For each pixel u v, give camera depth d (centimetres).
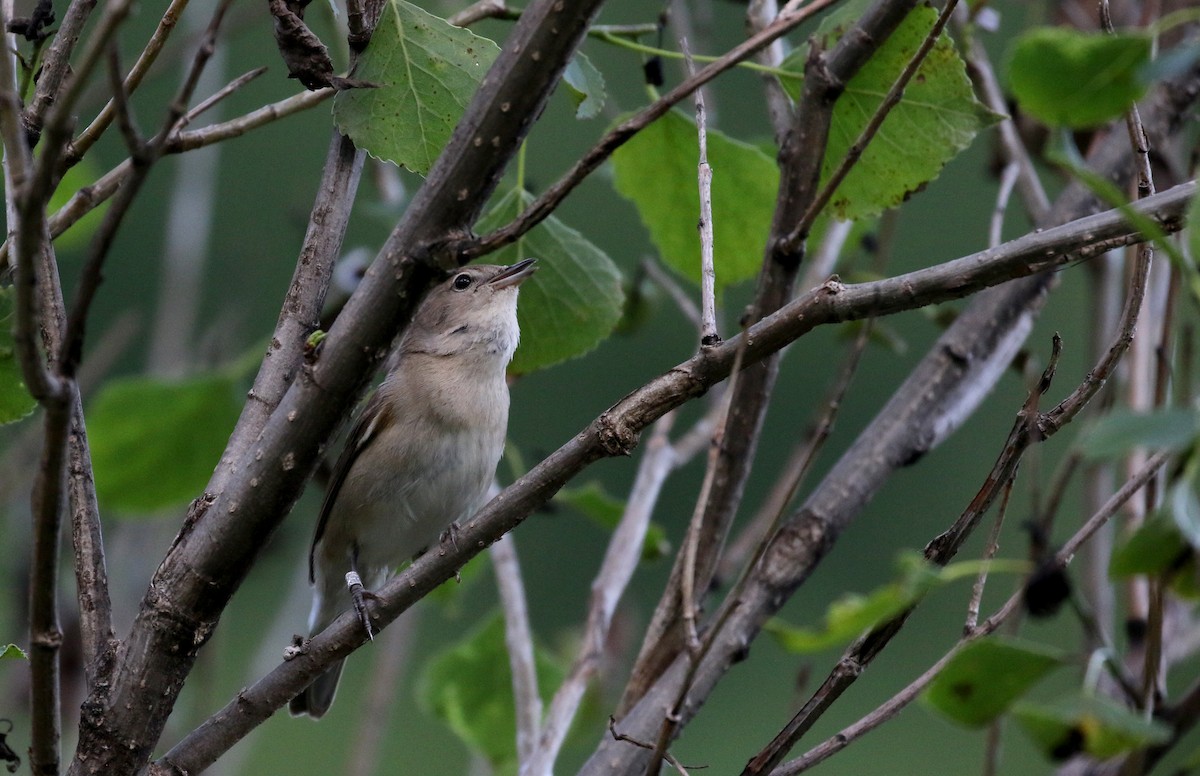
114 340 1143
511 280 900
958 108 758
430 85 672
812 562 749
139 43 1859
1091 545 804
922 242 1928
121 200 473
